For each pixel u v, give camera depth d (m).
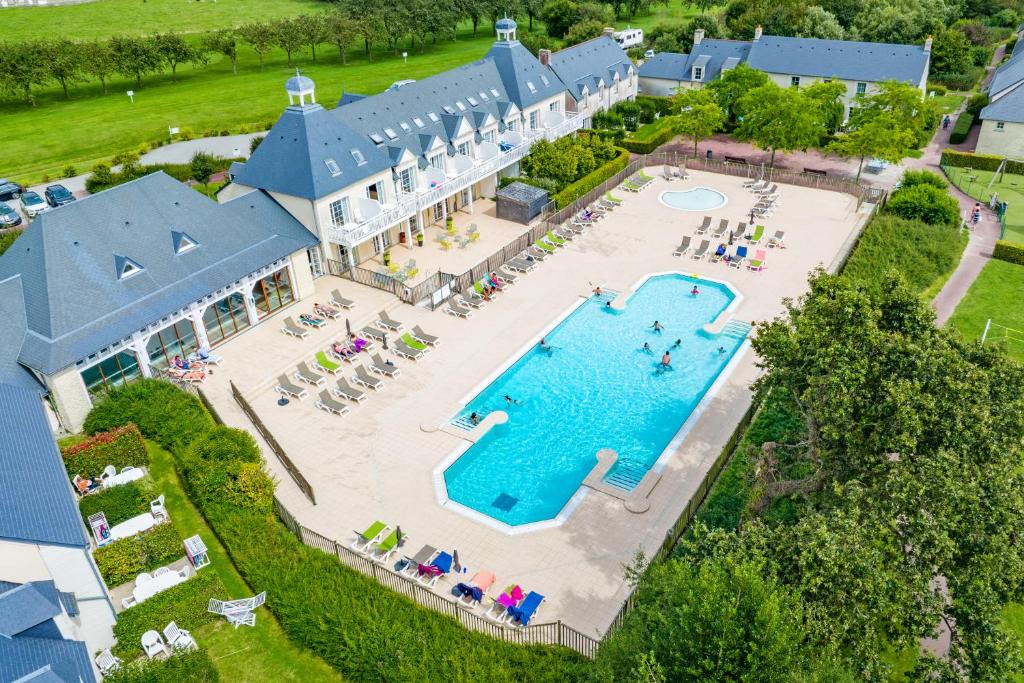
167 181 50.25
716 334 50.94
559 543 34.34
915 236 62.62
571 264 60.75
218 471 36.06
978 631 23.34
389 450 40.69
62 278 42.72
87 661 25.11
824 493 30.08
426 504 36.91
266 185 56.19
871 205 68.81
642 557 29.09
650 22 168.75
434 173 64.75
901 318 30.94
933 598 23.92
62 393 40.75
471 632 28.05
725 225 63.69
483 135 71.62
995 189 74.81
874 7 121.81
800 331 30.94
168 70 132.12
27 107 109.38
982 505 24.31
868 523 24.92
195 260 48.53
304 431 42.25
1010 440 26.28
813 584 23.34
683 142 90.50
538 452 41.00
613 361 48.69
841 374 27.75
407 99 66.50
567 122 81.44
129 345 44.16
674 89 100.69
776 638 20.70
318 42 136.00
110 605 29.58
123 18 168.50
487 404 44.72
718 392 44.69
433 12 142.75
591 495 37.25
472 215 69.00
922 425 26.42
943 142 87.94
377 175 59.22
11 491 28.78
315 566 31.50
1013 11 138.88
